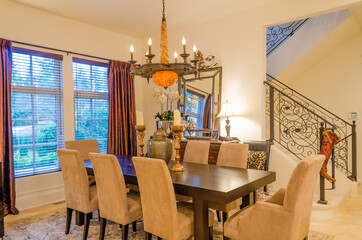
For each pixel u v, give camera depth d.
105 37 5.02
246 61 4.27
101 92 4.98
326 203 3.32
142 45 5.65
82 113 4.70
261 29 4.12
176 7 4.11
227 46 4.47
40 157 4.15
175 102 5.12
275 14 3.98
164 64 2.64
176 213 2.04
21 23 3.92
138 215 2.47
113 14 4.33
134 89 5.53
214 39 4.62
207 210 2.11
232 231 2.06
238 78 4.35
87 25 4.75
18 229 3.11
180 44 5.09
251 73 4.22
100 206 2.55
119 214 2.38
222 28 4.53
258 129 4.15
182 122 4.57
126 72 5.20
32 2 3.85
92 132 4.84
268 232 1.88
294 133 5.77
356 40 5.32
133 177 2.47
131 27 4.94
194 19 4.62
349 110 5.38
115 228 3.08
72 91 4.50
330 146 3.35
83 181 2.67
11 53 3.74
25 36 3.96
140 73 3.01
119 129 5.04
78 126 4.64
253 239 1.94
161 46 2.87
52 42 4.27
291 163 3.83
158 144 2.70
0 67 3.60
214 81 4.56
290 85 5.97
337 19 4.52
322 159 2.00
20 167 3.94
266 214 1.88
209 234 2.31
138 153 5.51
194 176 2.42
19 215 3.60
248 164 3.52
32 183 3.99
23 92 3.95
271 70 5.22
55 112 4.33
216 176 2.42
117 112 5.01
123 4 3.96
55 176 4.26
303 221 1.98
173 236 2.03
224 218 2.66
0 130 3.57
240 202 2.83
